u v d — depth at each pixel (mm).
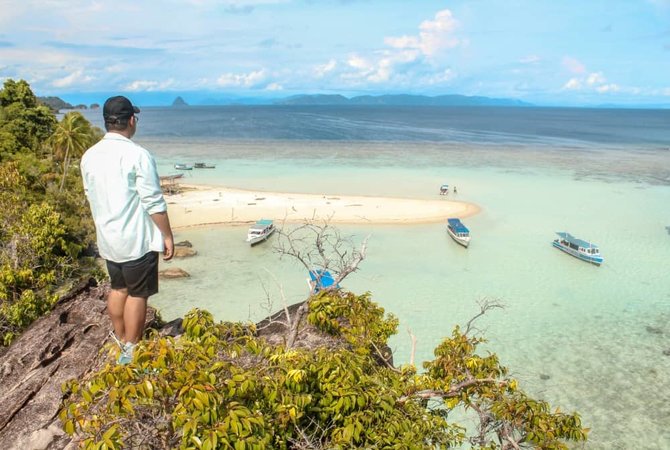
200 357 4066
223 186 66500
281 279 35344
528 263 39281
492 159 93125
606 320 29547
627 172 79062
